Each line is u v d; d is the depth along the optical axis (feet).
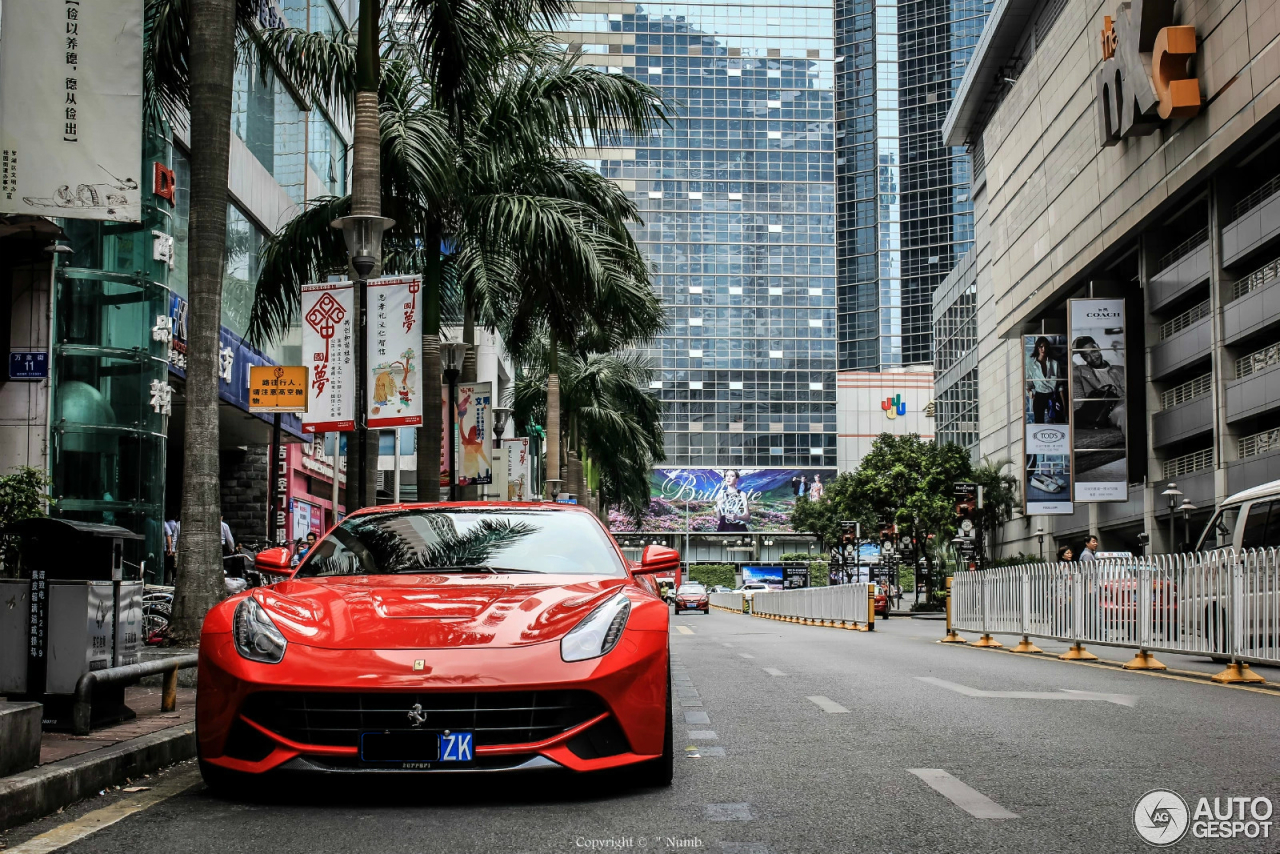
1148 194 161.79
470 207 62.18
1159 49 149.69
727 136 449.06
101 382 60.34
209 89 38.27
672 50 451.12
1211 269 150.00
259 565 21.77
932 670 42.29
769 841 14.44
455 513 22.99
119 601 23.17
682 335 437.58
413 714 15.96
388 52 61.52
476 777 18.71
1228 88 138.72
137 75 28.76
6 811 15.31
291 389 52.19
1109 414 174.60
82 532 22.20
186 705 26.81
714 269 442.09
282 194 97.60
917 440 211.61
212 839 14.70
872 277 454.81
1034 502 178.29
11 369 50.93
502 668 16.26
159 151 63.87
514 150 65.92
